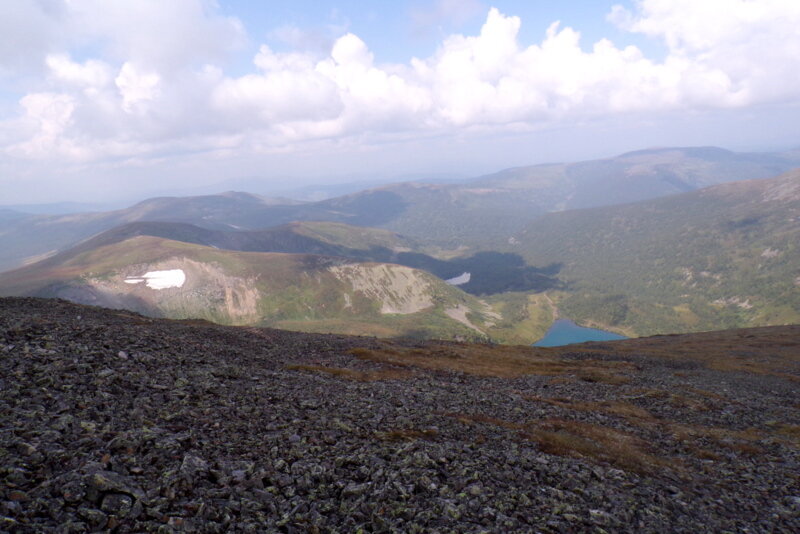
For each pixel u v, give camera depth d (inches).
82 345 874.1
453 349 2640.3
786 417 1448.1
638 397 1594.5
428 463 608.4
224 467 494.0
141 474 440.1
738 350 3481.8
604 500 574.6
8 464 396.2
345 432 713.0
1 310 1382.9
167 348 1098.1
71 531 331.0
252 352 1493.6
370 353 1913.1
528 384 1724.9
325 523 429.1
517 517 490.0
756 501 686.5
